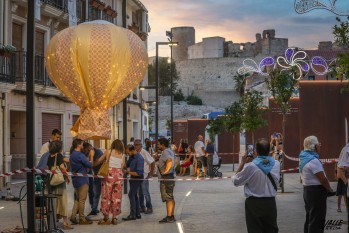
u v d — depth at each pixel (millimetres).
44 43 27234
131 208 14164
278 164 8758
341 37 13961
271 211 8633
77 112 30938
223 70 127812
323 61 36781
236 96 126750
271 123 30016
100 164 14641
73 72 12789
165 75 120125
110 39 12703
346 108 24062
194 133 49031
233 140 42156
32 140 10523
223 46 136500
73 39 12703
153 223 13586
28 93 10531
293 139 28953
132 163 14109
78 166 13344
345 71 13766
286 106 21656
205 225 13070
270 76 22047
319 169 9844
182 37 145250
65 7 28141
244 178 8656
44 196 11125
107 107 13398
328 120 24109
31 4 10648
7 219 14008
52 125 27938
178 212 15453
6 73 22234
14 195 19641
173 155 13852
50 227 11188
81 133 13336
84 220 13430
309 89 24172
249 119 36344
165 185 13719
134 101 44812
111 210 13430
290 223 12977
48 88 26078
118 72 12891
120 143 13562
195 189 23078
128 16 43594
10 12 23562
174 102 118625
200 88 128875
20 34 24922
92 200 15289
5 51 20141
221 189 23031
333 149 24031
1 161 22469
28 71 10578
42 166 12266
